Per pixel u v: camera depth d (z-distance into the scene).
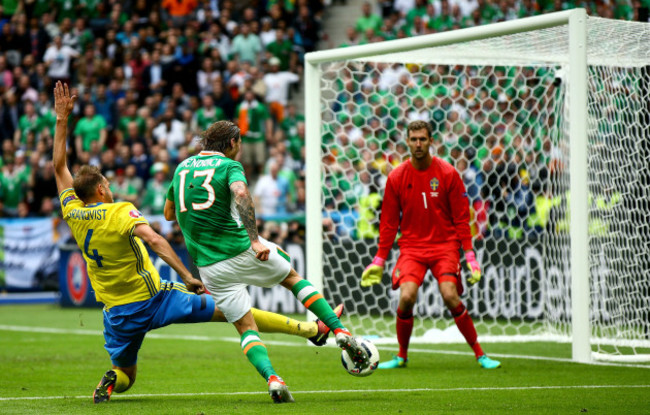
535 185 21.09
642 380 11.29
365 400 9.53
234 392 10.48
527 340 17.33
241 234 9.23
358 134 27.73
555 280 19.45
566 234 17.14
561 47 15.32
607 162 14.88
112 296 9.38
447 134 23.44
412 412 8.56
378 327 20.27
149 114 33.94
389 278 21.67
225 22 35.84
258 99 32.56
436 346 16.62
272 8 35.22
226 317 9.43
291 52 34.34
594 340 15.02
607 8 28.09
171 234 26.03
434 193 12.88
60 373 12.63
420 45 15.00
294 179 30.03
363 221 22.00
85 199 9.38
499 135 21.03
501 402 9.33
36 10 38.94
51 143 34.66
